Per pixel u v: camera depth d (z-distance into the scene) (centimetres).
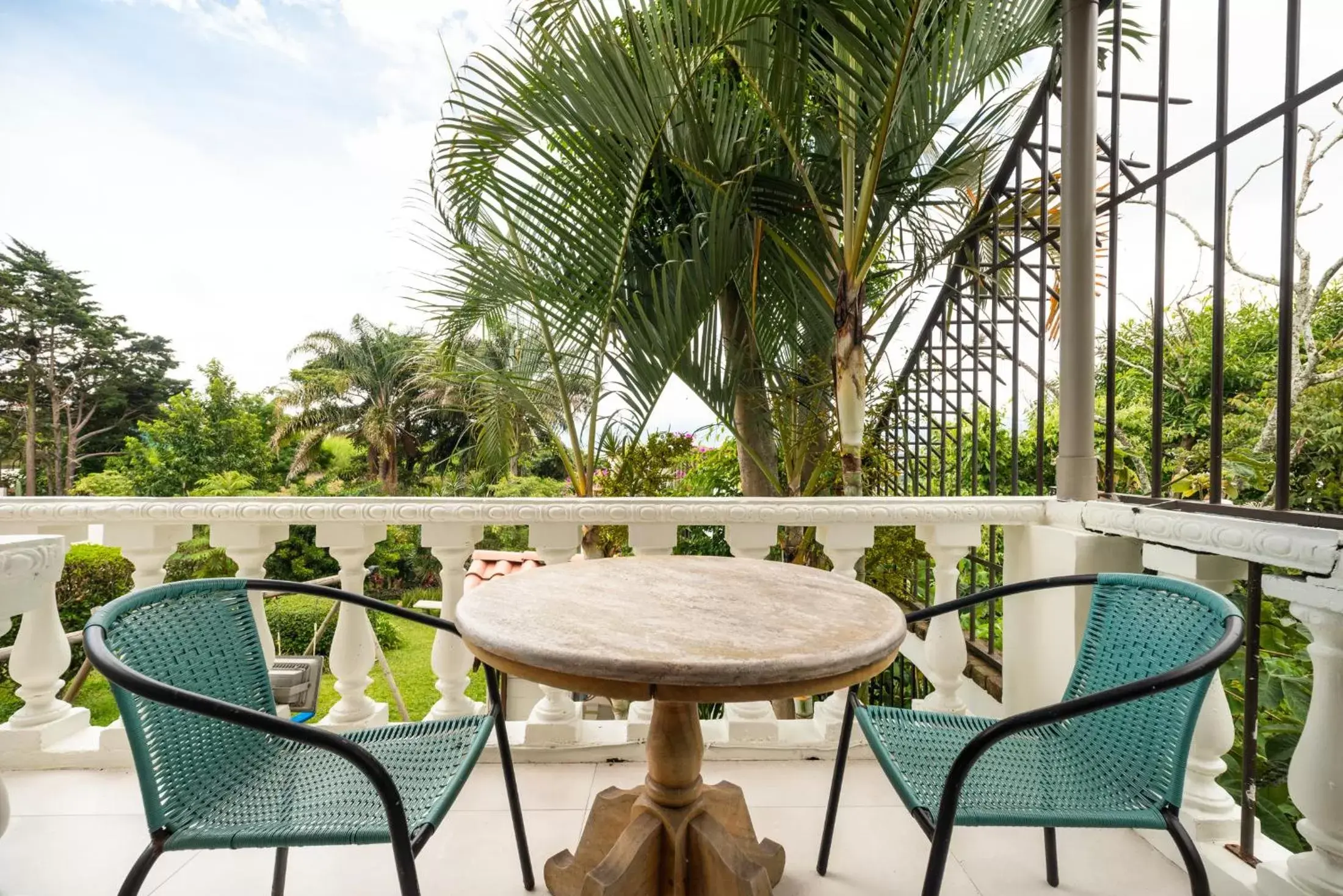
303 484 2434
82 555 1005
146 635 114
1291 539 131
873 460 392
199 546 1271
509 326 358
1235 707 243
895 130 270
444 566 209
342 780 123
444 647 208
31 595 141
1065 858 165
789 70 257
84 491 2259
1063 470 208
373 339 2509
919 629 401
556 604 128
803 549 357
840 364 289
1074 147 204
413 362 409
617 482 407
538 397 386
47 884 154
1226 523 146
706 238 306
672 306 296
